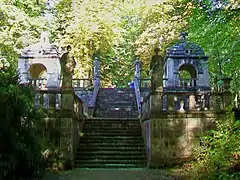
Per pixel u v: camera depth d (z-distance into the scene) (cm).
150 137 1332
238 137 1003
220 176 870
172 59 2114
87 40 2617
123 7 3266
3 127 830
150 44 2720
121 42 3328
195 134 1331
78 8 2642
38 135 980
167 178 1074
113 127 1612
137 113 2033
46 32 2330
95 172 1208
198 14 1173
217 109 1359
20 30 2105
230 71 1541
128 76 3497
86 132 1569
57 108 1348
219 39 1255
